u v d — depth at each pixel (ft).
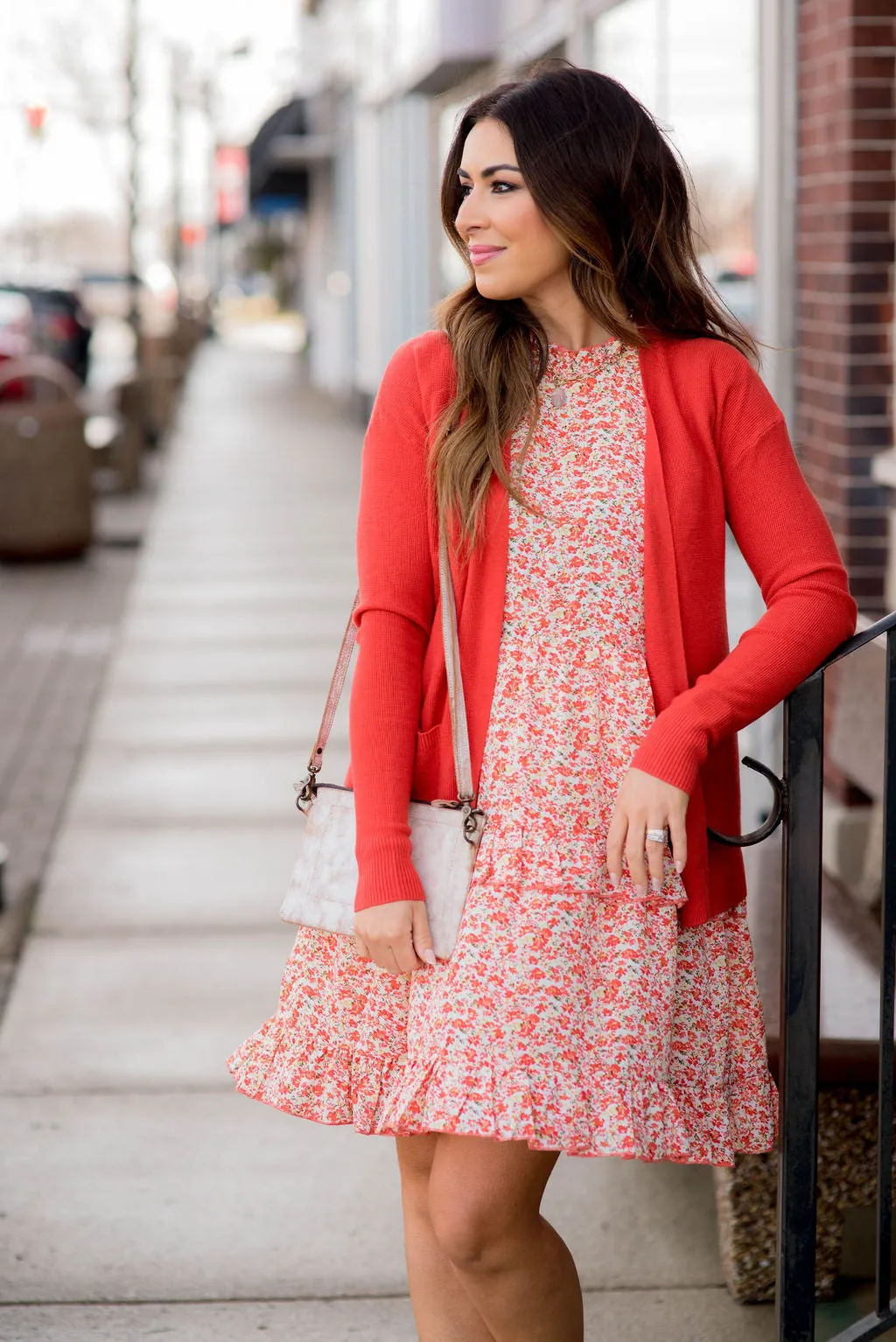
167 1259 9.96
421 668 6.93
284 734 22.66
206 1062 12.69
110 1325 9.27
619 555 6.69
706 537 6.86
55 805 20.02
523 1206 6.65
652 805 6.45
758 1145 7.15
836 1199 9.21
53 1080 12.37
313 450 60.08
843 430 14.67
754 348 7.26
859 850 14.12
